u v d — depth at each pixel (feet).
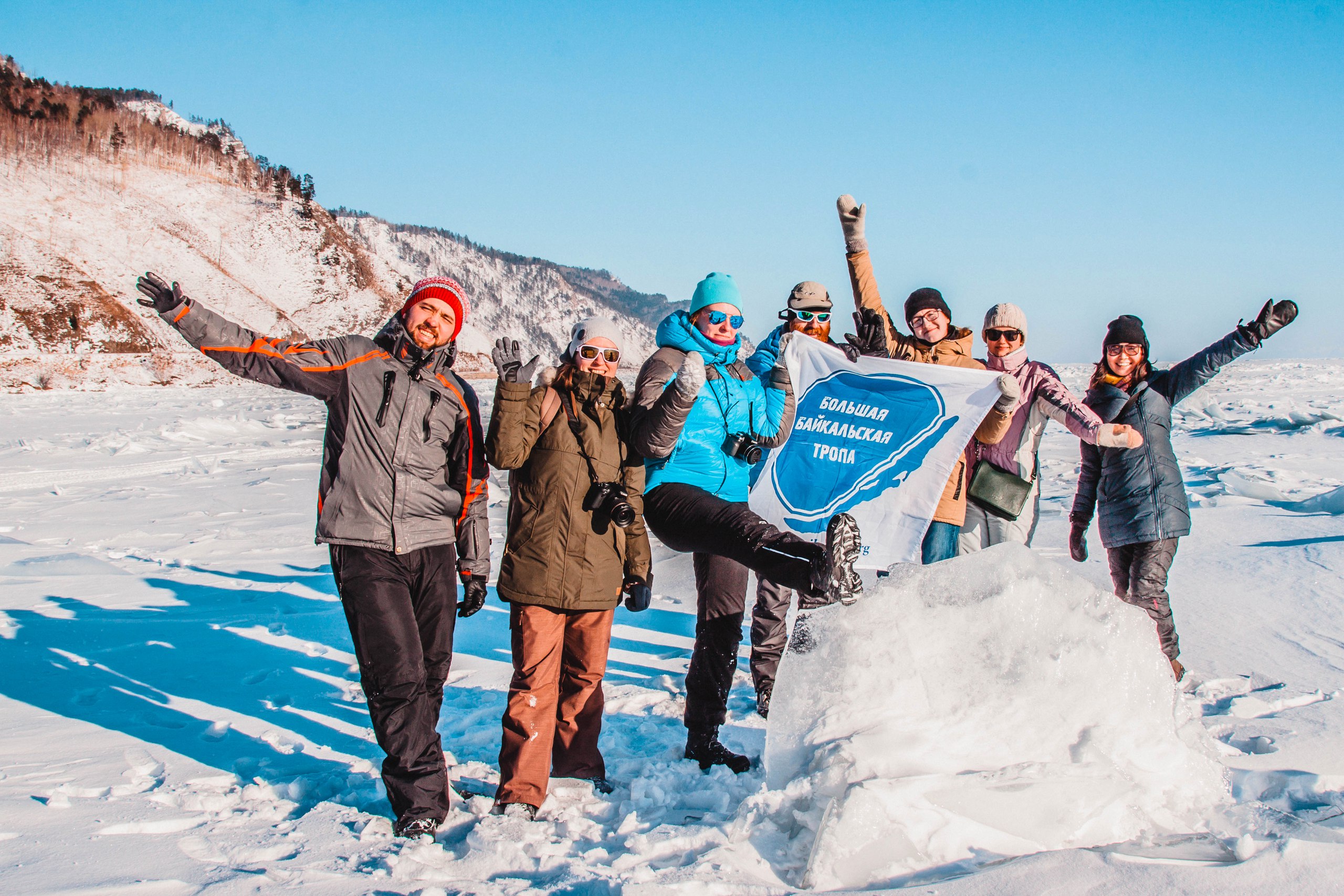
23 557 23.81
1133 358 14.30
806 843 8.11
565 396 10.29
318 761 11.48
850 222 15.74
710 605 11.22
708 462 11.26
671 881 7.47
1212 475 33.68
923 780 8.09
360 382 9.78
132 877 7.73
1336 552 20.07
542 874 8.13
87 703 13.47
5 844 8.34
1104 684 8.95
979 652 9.12
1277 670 13.88
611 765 11.24
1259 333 13.47
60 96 373.20
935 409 13.87
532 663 9.95
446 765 9.80
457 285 10.47
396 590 9.60
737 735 12.37
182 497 35.53
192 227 303.27
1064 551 22.33
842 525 9.00
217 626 18.02
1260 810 8.47
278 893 7.55
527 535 9.99
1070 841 8.04
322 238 328.08
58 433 60.39
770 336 15.38
